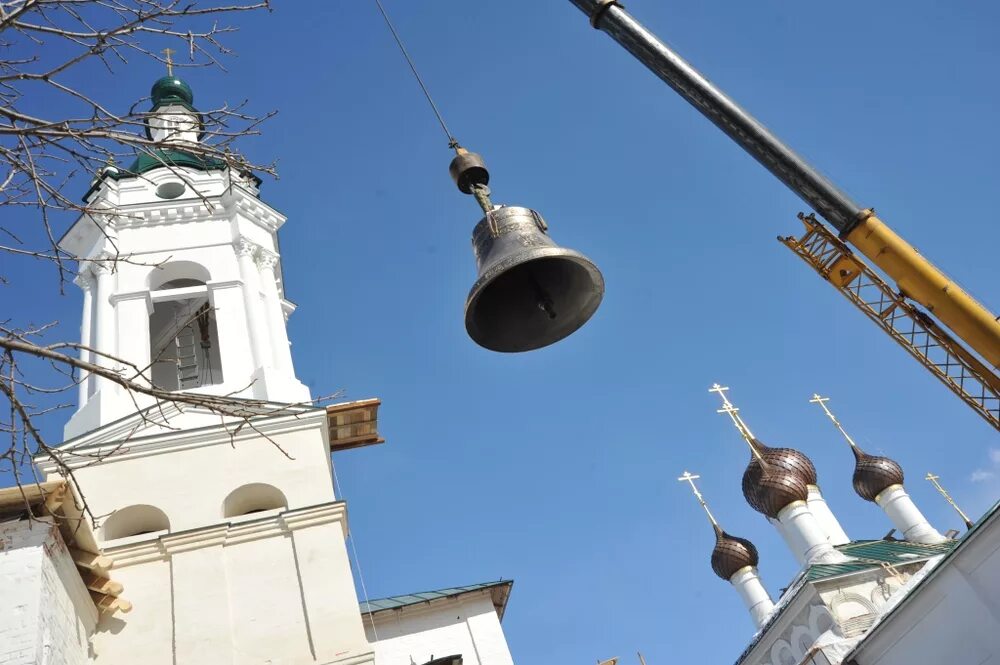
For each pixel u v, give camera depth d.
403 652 21.58
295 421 17.84
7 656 11.78
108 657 14.41
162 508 16.39
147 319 20.02
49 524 13.09
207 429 17.34
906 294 9.61
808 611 30.03
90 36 8.08
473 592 22.64
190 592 15.20
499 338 8.74
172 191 22.80
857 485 43.03
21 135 7.86
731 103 8.69
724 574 41.97
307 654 14.78
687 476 44.81
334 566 15.81
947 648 21.30
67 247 21.59
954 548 20.67
